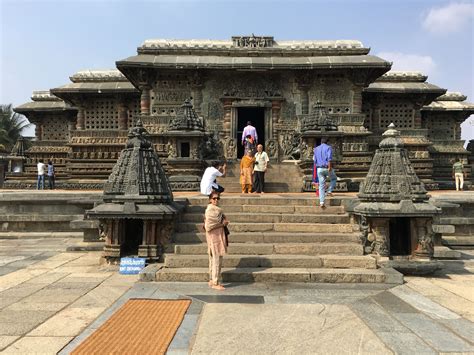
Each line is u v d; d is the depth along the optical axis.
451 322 4.86
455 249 11.16
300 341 4.25
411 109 25.59
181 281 6.77
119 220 8.03
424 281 7.00
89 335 4.36
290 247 7.73
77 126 26.27
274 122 21.94
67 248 9.91
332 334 4.45
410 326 4.71
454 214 11.60
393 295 6.05
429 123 28.59
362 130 20.52
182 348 4.04
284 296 5.92
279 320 4.87
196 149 16.11
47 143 27.34
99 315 5.03
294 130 21.86
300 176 17.14
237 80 22.00
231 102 21.80
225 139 21.80
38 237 12.77
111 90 25.17
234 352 3.96
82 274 7.34
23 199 13.06
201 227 8.54
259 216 9.00
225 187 16.31
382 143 8.16
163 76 21.72
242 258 7.31
